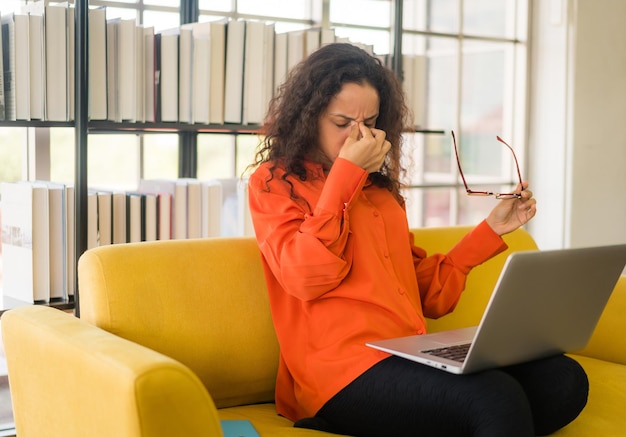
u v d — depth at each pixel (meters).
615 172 4.27
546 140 4.18
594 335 2.32
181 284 1.89
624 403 1.93
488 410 1.53
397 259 1.93
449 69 4.12
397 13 3.20
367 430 1.71
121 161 3.11
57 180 2.94
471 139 4.31
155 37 2.59
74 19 2.40
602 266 1.73
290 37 2.87
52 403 1.60
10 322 1.76
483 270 2.40
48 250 2.40
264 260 1.93
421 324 1.87
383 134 1.83
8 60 2.35
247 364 1.96
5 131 2.83
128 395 1.32
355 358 1.74
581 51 4.07
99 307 1.79
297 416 1.88
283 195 1.83
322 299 1.81
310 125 1.88
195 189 2.68
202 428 1.38
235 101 2.75
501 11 4.23
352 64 1.90
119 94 2.51
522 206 2.03
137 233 2.55
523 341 1.66
